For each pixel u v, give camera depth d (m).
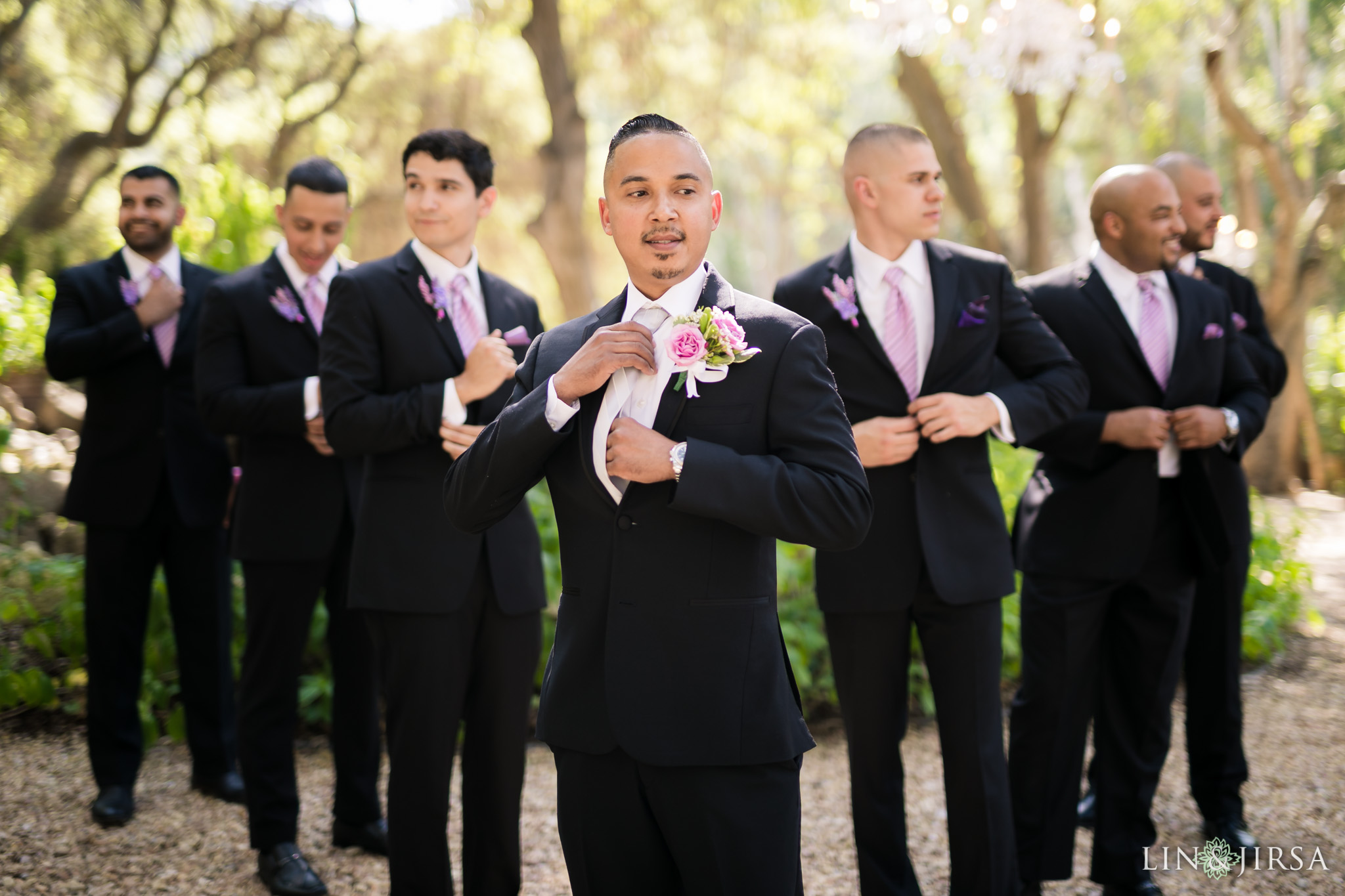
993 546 2.86
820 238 35.25
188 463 3.72
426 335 2.91
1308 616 5.89
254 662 3.24
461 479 2.01
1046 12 5.92
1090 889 3.21
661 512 1.93
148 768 4.12
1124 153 18.86
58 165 10.38
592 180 18.58
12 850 3.30
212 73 11.85
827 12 15.80
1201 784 3.47
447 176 2.93
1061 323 3.33
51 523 5.42
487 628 2.87
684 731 1.87
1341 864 3.23
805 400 1.95
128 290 3.82
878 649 2.88
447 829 2.78
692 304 2.02
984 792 2.78
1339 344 12.48
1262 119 12.47
